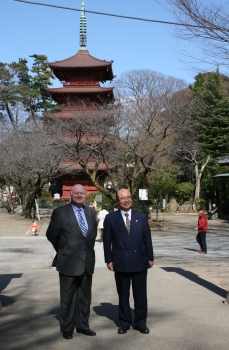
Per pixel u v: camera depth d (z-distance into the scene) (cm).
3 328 698
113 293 986
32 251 1947
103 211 2442
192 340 630
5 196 5784
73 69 5566
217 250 2045
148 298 920
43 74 7356
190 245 2266
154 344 613
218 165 5262
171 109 3375
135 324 677
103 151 3088
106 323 727
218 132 5509
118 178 4341
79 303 667
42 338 644
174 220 4275
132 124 3228
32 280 1182
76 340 633
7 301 905
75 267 643
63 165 4397
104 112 3105
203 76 5616
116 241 670
